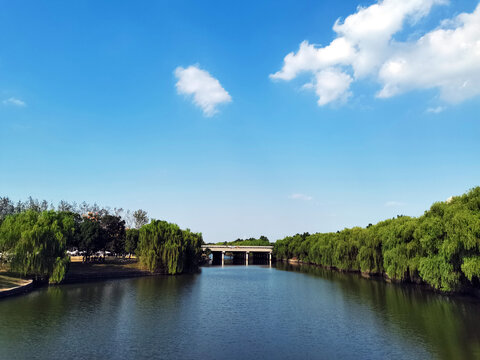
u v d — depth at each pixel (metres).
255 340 36.22
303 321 44.91
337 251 110.81
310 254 149.75
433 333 37.72
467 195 59.59
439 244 58.44
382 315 47.31
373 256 92.88
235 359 30.42
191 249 115.25
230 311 51.31
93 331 38.62
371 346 33.84
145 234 103.62
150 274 102.44
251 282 89.62
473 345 33.19
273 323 43.78
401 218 88.00
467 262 50.47
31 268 67.31
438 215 65.62
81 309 49.81
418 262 67.38
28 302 53.81
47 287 71.19
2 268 71.19
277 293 69.81
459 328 39.53
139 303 56.41
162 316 47.22
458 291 59.06
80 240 101.38
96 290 69.31
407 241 72.88
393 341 35.22
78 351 31.75
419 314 47.16
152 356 30.86
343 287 77.75
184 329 40.50
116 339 35.84
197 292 70.31
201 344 34.75
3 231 66.94
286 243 194.62
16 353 30.67
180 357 30.73
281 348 33.56
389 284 80.94
